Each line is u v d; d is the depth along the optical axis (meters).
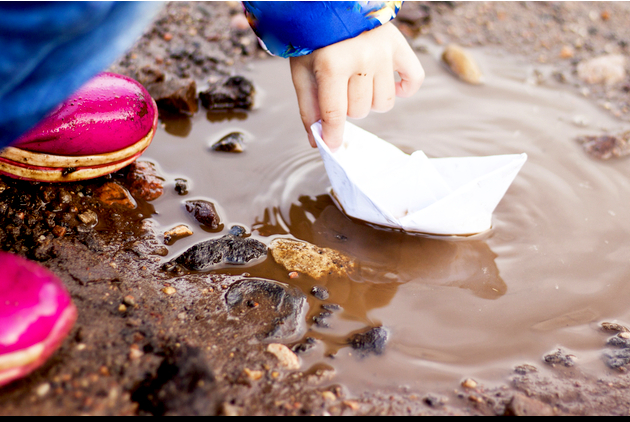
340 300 1.50
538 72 2.72
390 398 1.25
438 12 3.14
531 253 1.71
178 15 2.88
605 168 2.10
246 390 1.21
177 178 1.88
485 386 1.31
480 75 2.64
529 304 1.54
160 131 2.14
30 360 1.06
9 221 1.56
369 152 1.73
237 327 1.37
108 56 1.05
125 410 1.11
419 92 2.51
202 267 1.55
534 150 2.17
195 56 2.60
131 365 1.20
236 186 1.88
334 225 1.75
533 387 1.31
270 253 1.63
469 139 2.22
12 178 1.66
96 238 1.58
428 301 1.53
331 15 1.26
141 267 1.52
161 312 1.37
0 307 1.03
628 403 1.28
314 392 1.24
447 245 1.71
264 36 1.37
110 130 1.61
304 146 2.11
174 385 1.15
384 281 1.58
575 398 1.29
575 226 1.82
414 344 1.40
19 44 0.89
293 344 1.36
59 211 1.63
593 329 1.48
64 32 0.90
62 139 1.54
